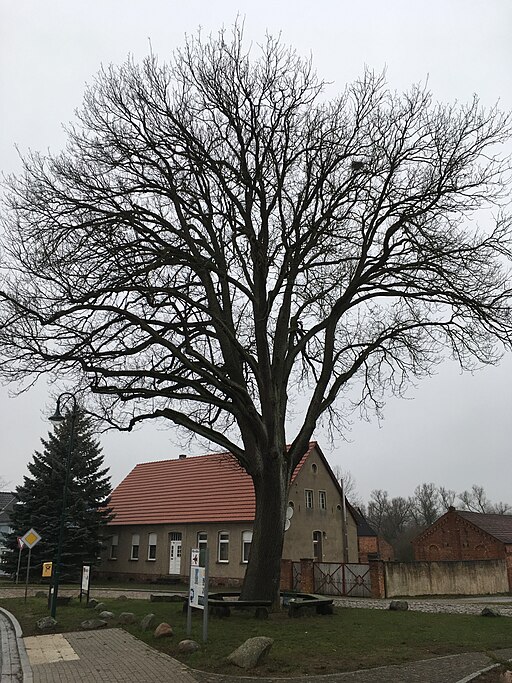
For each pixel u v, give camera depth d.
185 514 35.75
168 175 16.47
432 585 28.75
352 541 38.53
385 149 16.48
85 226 15.23
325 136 16.94
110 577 39.41
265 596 15.55
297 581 28.58
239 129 16.75
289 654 10.60
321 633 12.91
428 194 16.11
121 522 39.38
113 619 15.63
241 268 17.72
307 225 17.20
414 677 8.95
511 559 35.47
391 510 99.50
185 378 15.88
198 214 17.12
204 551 12.34
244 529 32.44
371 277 16.98
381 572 26.67
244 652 9.86
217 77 16.88
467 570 30.75
